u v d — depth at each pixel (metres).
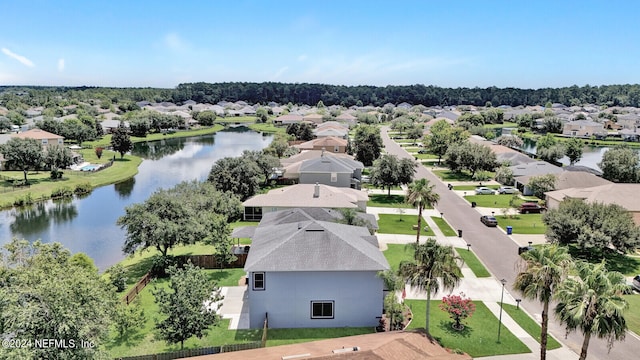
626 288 20.81
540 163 76.75
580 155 95.19
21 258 24.12
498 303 33.16
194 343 27.83
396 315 29.45
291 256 29.48
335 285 29.56
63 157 82.94
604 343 27.69
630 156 76.62
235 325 30.12
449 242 47.25
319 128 140.88
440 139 98.69
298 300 29.66
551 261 22.34
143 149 124.69
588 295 20.55
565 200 46.78
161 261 39.59
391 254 43.31
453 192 72.12
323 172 65.06
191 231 38.94
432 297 34.03
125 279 36.88
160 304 25.41
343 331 29.50
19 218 59.66
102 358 19.42
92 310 19.61
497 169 79.81
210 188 53.69
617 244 40.50
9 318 17.36
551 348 27.14
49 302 18.06
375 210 60.72
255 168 66.81
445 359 20.88
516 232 50.94
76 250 47.69
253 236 37.44
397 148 123.25
